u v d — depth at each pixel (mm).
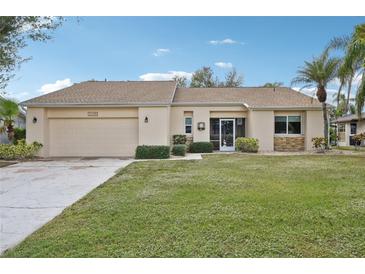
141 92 19125
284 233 4250
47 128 17234
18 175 10203
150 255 3643
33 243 4020
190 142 19609
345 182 8008
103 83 21969
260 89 23234
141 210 5465
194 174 9602
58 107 17016
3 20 10812
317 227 4477
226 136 20062
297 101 19766
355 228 4422
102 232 4355
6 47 11789
